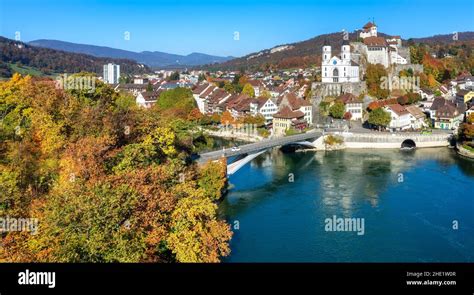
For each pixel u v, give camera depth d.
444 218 95.00
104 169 66.50
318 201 108.38
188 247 57.44
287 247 81.56
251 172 140.75
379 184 122.06
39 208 56.16
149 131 85.25
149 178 62.78
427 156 160.75
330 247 81.38
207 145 164.00
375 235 86.62
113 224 51.50
